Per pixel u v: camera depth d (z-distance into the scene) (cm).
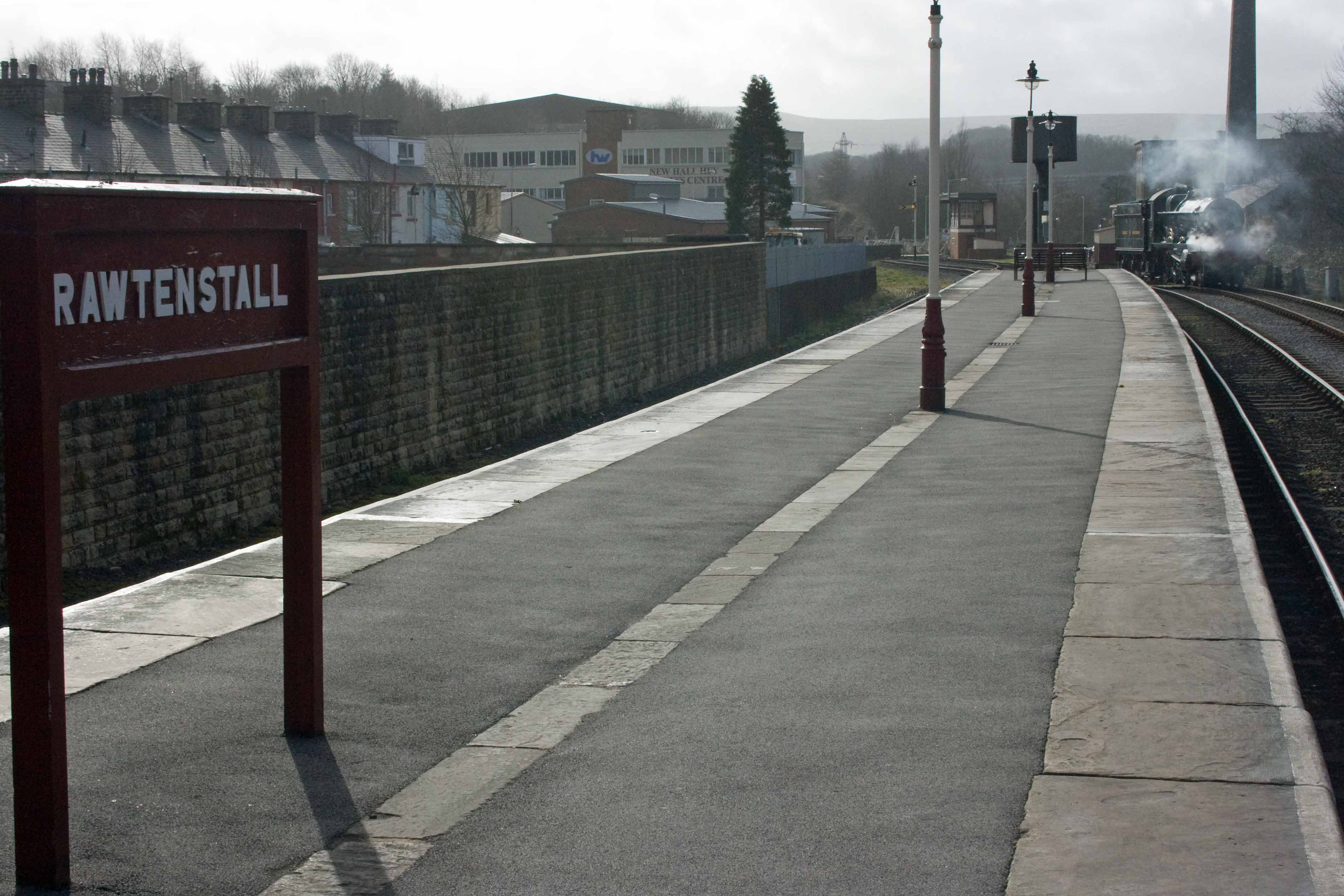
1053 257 5516
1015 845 492
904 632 790
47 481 449
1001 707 648
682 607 875
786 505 1248
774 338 3969
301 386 595
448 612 859
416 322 1731
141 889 467
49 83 8912
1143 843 491
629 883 469
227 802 545
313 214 579
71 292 456
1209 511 1134
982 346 3025
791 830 509
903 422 1839
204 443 1288
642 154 13650
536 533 1112
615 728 635
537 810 536
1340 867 467
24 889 465
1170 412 1817
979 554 1000
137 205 479
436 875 479
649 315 2752
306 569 613
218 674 715
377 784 566
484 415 1961
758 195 8781
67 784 471
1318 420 1959
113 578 1129
